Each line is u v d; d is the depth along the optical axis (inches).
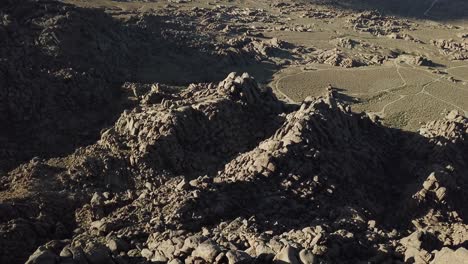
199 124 3090.6
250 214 2213.3
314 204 2440.9
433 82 5856.3
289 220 2241.6
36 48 3905.0
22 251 1991.9
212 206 2172.7
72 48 4192.9
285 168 2546.8
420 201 2733.8
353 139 3125.0
